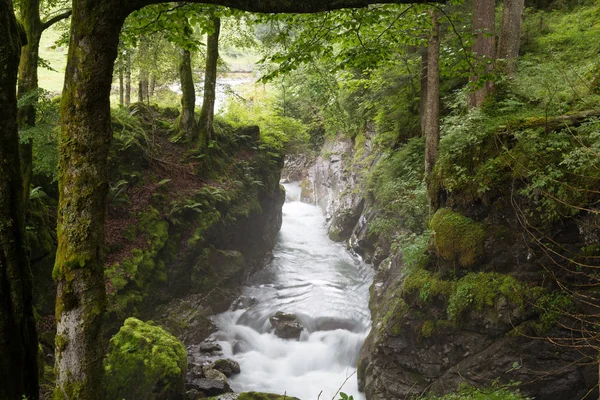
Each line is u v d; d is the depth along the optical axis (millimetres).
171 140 14258
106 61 3314
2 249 3332
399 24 6250
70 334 3352
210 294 12273
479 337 7668
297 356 10633
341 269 15797
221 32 17344
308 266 16141
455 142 9102
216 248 13477
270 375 9953
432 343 8258
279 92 24703
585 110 7812
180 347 8406
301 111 25000
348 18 5828
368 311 12055
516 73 10266
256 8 3471
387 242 14188
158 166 13164
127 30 5297
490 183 7969
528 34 13641
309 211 22266
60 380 3377
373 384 8922
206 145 14648
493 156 8219
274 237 18438
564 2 15195
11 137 3375
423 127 13219
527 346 7055
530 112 8539
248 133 17172
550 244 7188
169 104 19453
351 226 18328
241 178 15570
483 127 8750
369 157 18156
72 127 3328
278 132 18484
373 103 15383
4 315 3326
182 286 11930
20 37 3566
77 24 3279
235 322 11938
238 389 9297
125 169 12164
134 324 8586
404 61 12898
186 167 13781
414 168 12531
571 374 6652
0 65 3291
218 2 3453
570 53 11375
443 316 8203
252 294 13500
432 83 9578
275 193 18266
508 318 7301
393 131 15641
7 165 3352
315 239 19234
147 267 11016
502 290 7449
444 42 11812
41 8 10500
